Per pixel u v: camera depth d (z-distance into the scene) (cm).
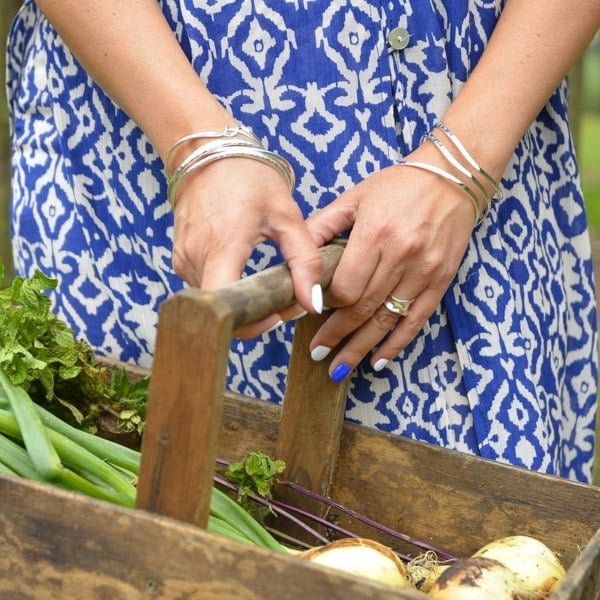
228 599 83
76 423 130
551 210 146
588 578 93
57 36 141
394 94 130
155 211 138
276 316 100
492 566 100
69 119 141
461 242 121
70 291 146
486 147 121
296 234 107
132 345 145
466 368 133
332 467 128
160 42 121
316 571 81
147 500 87
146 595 86
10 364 117
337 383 125
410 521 125
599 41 438
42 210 146
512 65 124
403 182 118
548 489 118
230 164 111
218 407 84
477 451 134
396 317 122
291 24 127
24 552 90
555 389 143
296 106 129
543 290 141
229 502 116
